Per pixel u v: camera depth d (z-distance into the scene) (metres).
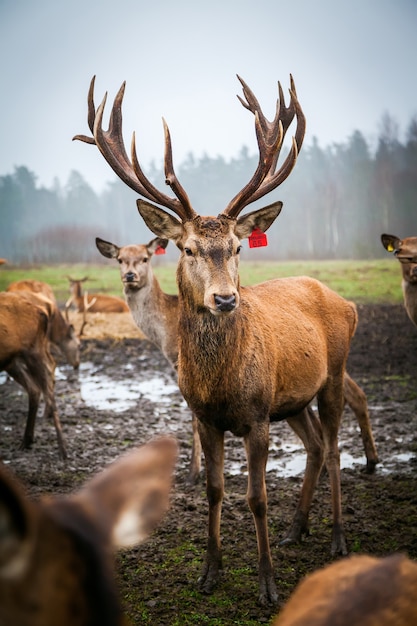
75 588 1.23
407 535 6.50
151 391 12.84
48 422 11.01
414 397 11.59
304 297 6.98
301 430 6.88
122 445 9.74
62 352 13.14
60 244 87.12
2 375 15.04
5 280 36.38
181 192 6.03
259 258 61.16
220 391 5.68
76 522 1.30
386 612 1.95
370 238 65.25
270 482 8.12
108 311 21.41
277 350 6.08
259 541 5.59
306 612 2.02
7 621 1.18
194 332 5.71
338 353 7.01
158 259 56.69
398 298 24.55
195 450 8.32
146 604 5.45
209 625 5.17
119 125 7.20
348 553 6.22
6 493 1.06
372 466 8.21
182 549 6.42
